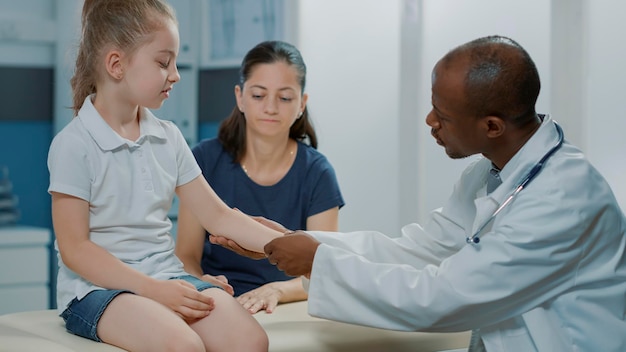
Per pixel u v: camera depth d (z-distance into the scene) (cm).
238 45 345
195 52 360
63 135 148
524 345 138
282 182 204
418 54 249
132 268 144
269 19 329
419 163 251
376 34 269
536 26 235
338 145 275
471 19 248
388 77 267
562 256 131
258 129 196
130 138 154
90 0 155
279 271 204
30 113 377
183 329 134
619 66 221
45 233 364
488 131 138
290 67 197
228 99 350
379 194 268
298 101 200
